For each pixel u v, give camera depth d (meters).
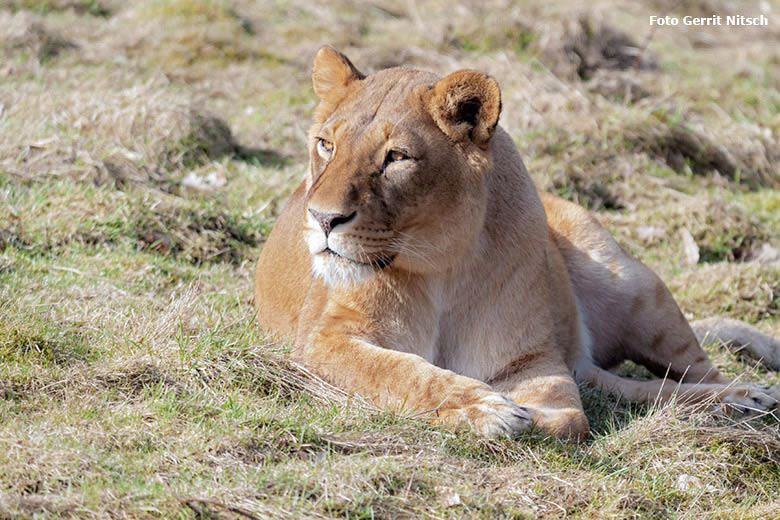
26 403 7.73
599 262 11.16
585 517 7.20
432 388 8.28
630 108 20.05
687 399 9.72
